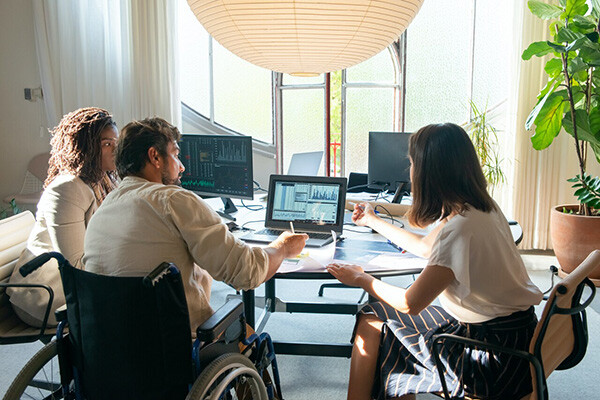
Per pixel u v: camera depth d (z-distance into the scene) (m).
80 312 1.39
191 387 1.33
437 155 1.49
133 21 4.12
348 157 4.71
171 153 1.53
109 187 2.12
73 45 4.20
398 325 1.68
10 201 4.21
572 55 3.30
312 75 2.21
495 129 4.14
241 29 1.78
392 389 1.55
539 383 1.35
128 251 1.40
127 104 4.27
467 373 1.48
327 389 2.24
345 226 2.43
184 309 1.29
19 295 1.84
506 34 4.29
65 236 1.85
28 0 4.29
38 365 1.48
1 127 4.46
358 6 1.66
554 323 1.43
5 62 4.38
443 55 4.47
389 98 4.59
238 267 1.46
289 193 2.30
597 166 4.09
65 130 1.96
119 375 1.38
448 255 1.45
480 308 1.48
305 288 3.50
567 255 3.44
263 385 1.55
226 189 2.76
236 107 4.84
